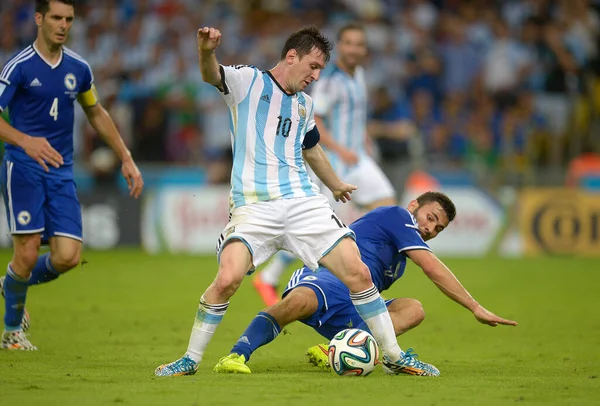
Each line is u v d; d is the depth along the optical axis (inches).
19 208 959.0
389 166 2309.3
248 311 1376.7
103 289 1615.4
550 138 2576.3
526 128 2578.7
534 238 2331.4
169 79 2588.6
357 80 1460.4
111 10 2751.0
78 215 992.9
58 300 1460.4
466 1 2888.8
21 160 956.0
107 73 2586.1
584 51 2837.1
